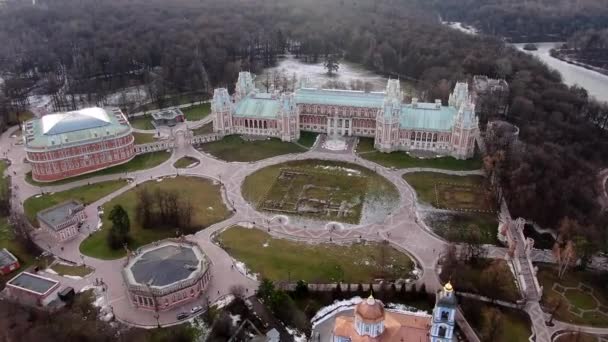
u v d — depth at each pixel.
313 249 179.12
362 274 165.62
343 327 127.12
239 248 179.00
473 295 154.75
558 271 167.25
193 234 187.62
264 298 151.50
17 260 170.25
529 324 144.50
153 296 144.12
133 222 193.88
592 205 192.88
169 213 192.38
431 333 120.88
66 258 174.00
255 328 142.50
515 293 156.00
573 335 140.62
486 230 190.75
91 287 158.62
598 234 170.75
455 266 162.75
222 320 140.62
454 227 191.88
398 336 123.19
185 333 138.62
